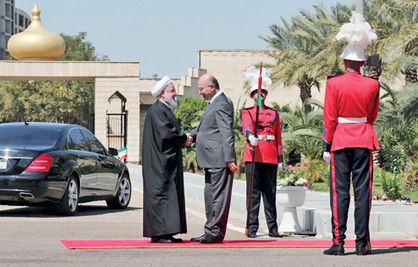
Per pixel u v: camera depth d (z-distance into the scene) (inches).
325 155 336.8
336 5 1432.1
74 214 547.2
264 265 289.1
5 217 520.4
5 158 518.0
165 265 287.7
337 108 332.5
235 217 569.0
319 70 1400.1
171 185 367.6
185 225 373.1
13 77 1886.1
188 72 2087.8
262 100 430.0
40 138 542.0
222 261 300.0
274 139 428.5
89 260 302.0
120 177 621.6
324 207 505.7
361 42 333.4
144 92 2228.1
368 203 329.4
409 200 672.4
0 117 2522.1
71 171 538.6
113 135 1851.6
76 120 2554.1
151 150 369.4
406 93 853.2
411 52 986.1
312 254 326.6
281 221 474.3
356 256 319.9
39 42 2143.2
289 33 1535.4
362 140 330.0
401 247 355.9
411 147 932.0
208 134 375.2
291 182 445.1
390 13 1126.4
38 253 325.7
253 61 2421.3
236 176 1196.5
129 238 398.6
